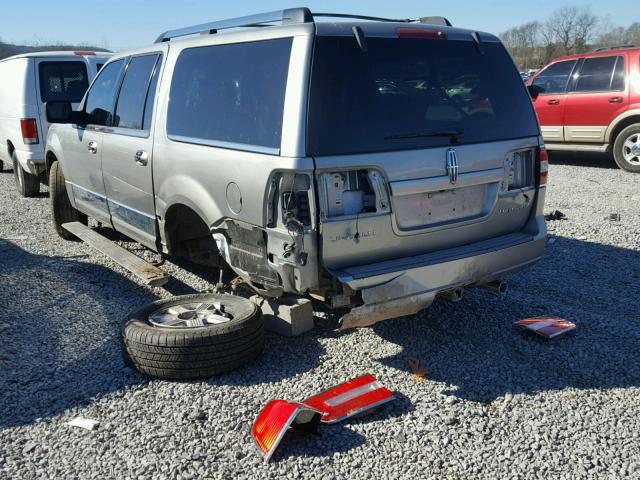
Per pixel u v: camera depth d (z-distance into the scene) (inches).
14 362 163.3
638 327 185.3
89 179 241.9
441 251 156.3
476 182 156.9
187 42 180.7
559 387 150.8
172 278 230.7
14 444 129.0
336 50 140.3
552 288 219.5
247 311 160.7
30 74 362.0
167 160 179.8
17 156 381.4
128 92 211.2
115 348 171.3
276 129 139.6
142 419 137.1
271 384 151.2
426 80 151.9
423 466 121.8
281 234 138.5
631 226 299.7
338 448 127.3
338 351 168.9
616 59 453.1
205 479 118.0
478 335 179.6
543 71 501.4
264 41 149.4
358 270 140.6
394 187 142.4
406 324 186.5
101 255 261.3
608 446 128.0
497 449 127.1
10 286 220.4
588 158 535.2
